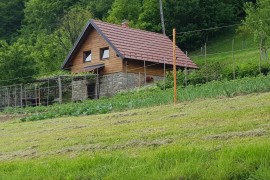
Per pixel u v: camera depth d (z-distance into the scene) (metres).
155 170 10.02
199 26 62.69
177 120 16.78
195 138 13.04
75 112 27.64
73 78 41.31
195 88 25.06
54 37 57.56
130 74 40.16
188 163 9.88
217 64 33.81
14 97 43.66
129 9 62.34
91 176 10.60
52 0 75.19
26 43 66.94
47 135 18.78
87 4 74.44
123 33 41.84
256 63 33.16
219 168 9.38
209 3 63.34
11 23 80.69
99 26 41.16
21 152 15.66
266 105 16.78
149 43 42.44
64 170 11.14
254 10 41.50
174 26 62.16
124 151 12.82
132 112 21.73
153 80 41.09
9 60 44.34
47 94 42.06
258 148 9.77
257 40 37.91
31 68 44.84
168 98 24.03
